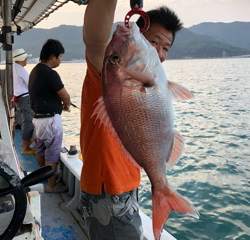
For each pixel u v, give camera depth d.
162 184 1.34
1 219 1.34
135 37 1.20
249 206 5.68
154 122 1.28
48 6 4.12
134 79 1.23
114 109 1.27
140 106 1.26
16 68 5.02
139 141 1.30
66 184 3.74
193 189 6.41
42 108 3.62
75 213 3.17
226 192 6.26
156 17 1.50
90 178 1.61
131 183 1.63
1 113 2.31
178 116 14.45
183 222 5.01
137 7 1.29
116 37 1.21
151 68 1.23
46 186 3.65
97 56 1.36
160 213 1.33
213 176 7.10
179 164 7.85
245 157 8.47
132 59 1.20
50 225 2.96
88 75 1.51
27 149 4.87
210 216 5.32
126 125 1.28
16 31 4.49
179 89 1.31
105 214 1.60
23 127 4.82
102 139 1.56
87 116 1.60
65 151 3.83
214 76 37.72
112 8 1.22
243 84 27.84
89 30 1.25
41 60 3.76
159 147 1.31
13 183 1.23
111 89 1.25
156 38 1.49
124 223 1.61
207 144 9.84
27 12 4.90
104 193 1.59
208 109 16.08
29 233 1.36
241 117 13.96
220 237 4.71
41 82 3.64
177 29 1.54
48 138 3.61
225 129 11.84
